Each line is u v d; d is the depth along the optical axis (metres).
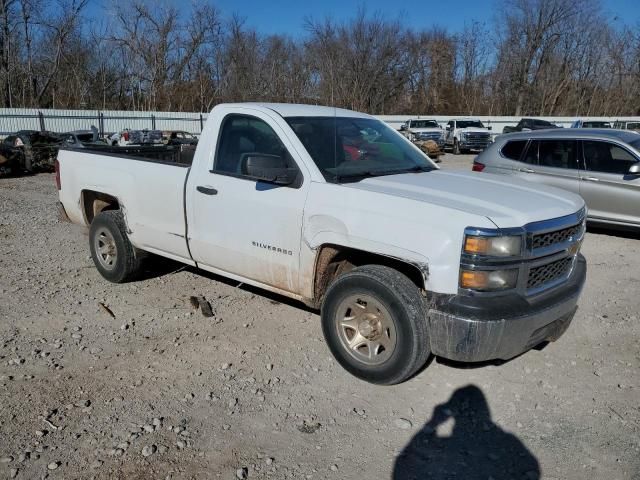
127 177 5.03
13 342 4.17
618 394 3.63
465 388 3.66
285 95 44.38
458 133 29.58
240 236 4.16
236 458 2.91
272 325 4.56
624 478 2.83
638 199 7.59
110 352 4.05
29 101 39.59
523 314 3.18
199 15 42.31
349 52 46.06
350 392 3.58
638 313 5.05
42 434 3.05
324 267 3.82
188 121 33.84
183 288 5.39
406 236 3.30
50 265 6.16
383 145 4.46
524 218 3.26
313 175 3.79
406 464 2.91
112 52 41.97
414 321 3.30
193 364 3.89
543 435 3.18
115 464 2.83
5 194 12.24
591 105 50.91
